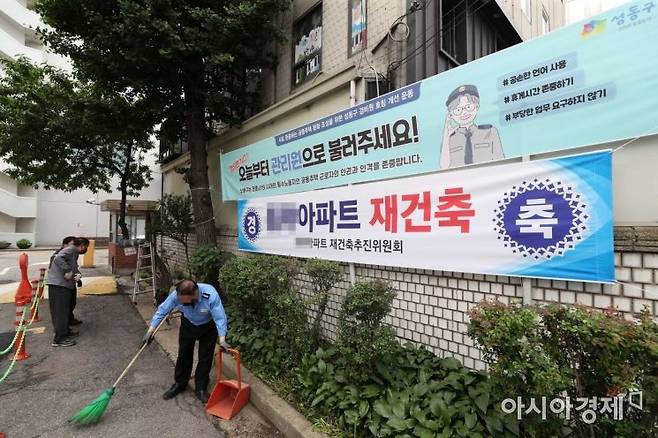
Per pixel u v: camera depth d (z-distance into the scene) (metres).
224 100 6.29
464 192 2.97
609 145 2.37
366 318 3.01
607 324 1.80
